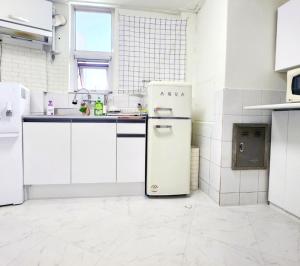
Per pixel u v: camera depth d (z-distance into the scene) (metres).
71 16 2.94
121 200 2.32
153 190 2.37
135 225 1.79
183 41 3.03
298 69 1.79
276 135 2.12
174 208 2.14
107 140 2.33
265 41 2.21
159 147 2.35
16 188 2.15
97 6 2.93
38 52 2.75
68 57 2.88
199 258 1.38
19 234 1.63
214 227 1.78
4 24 2.31
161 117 2.33
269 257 1.40
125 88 2.96
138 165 2.40
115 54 2.96
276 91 2.25
